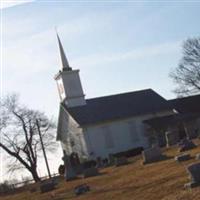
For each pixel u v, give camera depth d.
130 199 20.75
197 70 73.88
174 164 27.69
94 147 66.50
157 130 65.00
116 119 68.31
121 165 40.62
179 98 73.94
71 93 71.31
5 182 64.31
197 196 17.22
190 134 54.72
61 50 74.75
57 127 73.62
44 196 32.09
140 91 74.75
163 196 19.20
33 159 65.19
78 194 26.73
